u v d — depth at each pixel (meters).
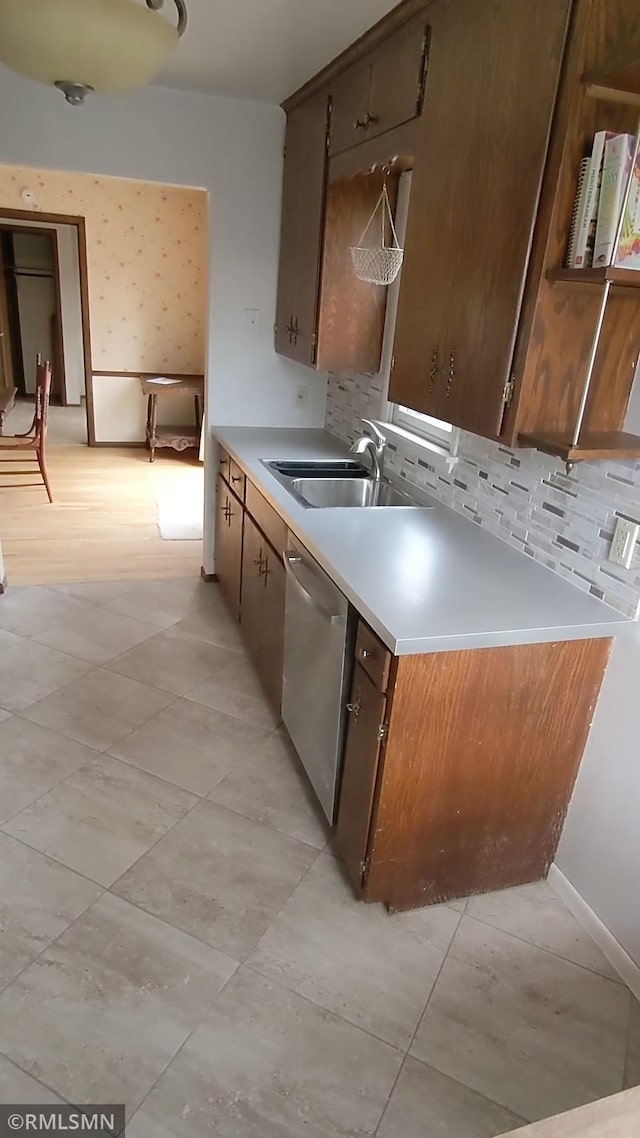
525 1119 1.44
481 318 1.72
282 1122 1.40
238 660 3.13
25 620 3.37
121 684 2.89
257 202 3.30
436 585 1.79
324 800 2.13
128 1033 1.55
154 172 3.12
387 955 1.78
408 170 2.63
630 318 1.61
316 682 2.12
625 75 1.32
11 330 9.62
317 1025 1.60
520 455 2.04
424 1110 1.44
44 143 2.94
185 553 4.31
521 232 1.55
